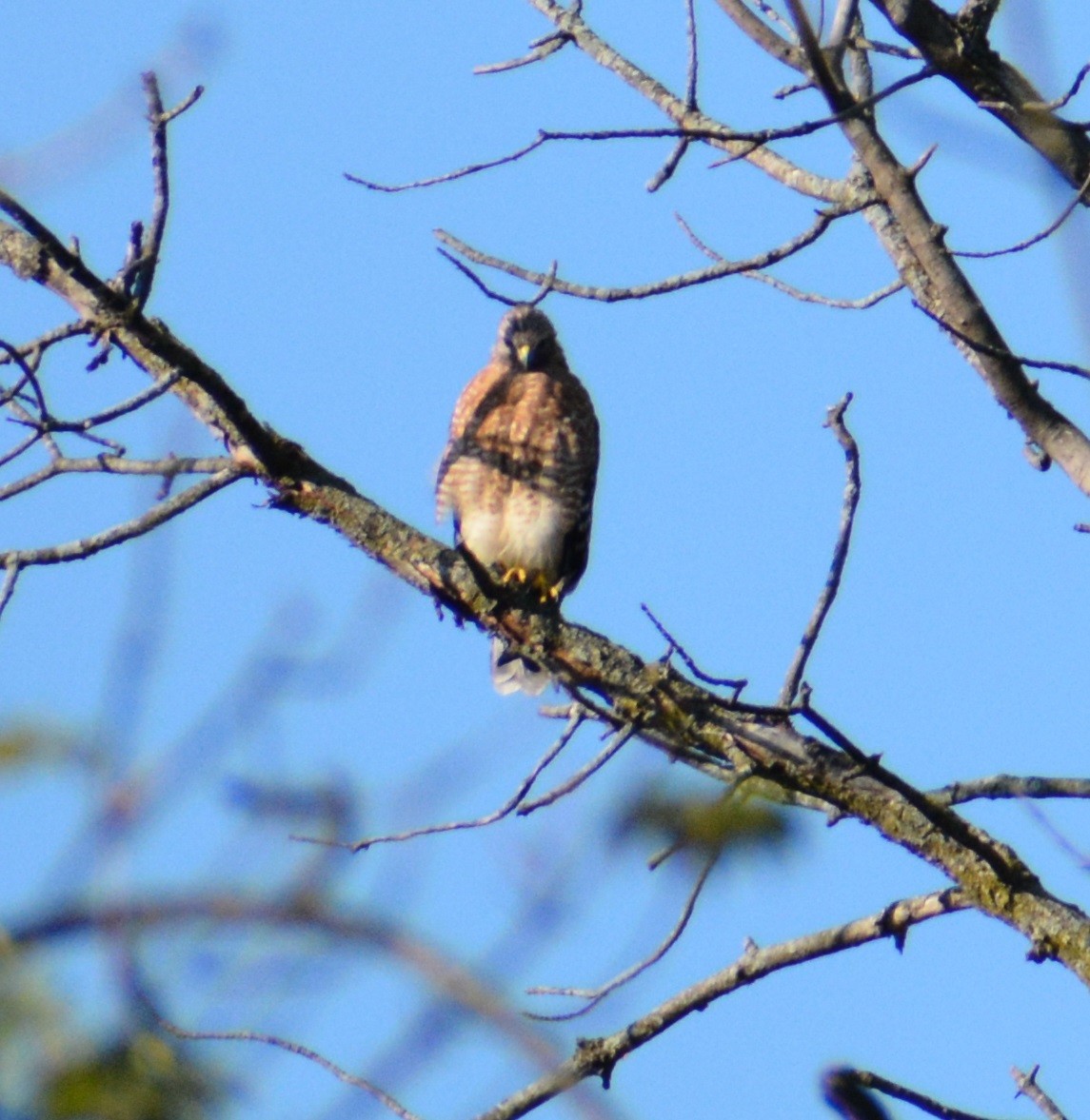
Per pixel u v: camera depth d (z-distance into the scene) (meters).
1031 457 10.95
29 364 10.35
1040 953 9.70
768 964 10.50
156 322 10.39
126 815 4.48
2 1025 4.19
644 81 11.95
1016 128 10.48
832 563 10.12
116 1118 4.18
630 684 10.64
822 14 9.83
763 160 11.95
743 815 5.61
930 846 10.12
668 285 10.93
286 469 11.38
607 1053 10.47
